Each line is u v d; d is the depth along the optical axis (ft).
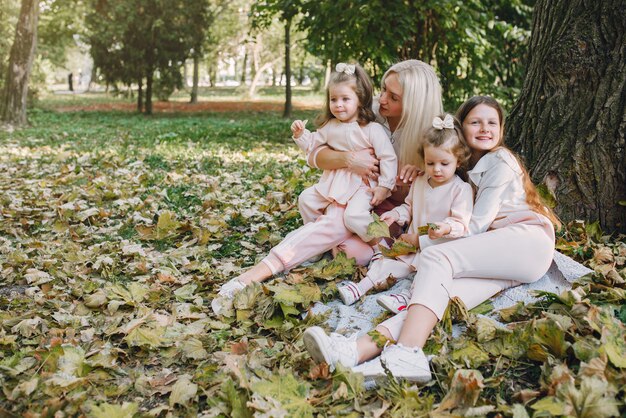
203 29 69.46
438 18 32.60
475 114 9.59
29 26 50.60
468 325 8.46
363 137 10.94
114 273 11.99
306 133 11.60
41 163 26.61
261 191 19.40
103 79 70.23
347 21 31.91
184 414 7.29
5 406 7.42
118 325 9.71
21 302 10.61
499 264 8.95
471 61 34.81
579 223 11.68
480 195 9.43
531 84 13.26
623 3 11.66
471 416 6.53
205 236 13.84
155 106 87.92
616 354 7.01
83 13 70.95
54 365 8.07
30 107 73.87
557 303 8.66
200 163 25.58
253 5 38.86
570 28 12.35
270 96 122.31
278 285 10.09
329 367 7.71
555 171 12.28
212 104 94.17
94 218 16.19
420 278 8.52
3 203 17.99
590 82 12.03
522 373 7.56
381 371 7.53
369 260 11.21
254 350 8.44
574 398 6.36
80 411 7.25
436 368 7.79
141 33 66.44
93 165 25.49
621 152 11.66
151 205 17.22
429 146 9.41
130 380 8.11
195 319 9.81
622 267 10.43
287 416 6.72
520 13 33.83
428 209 9.82
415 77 10.67
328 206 11.32
